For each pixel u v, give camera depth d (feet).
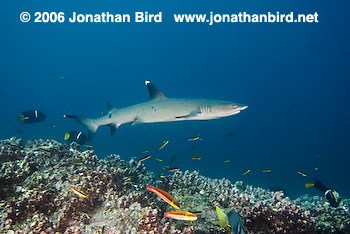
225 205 18.31
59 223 11.56
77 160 20.08
